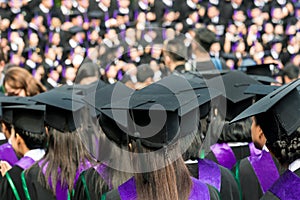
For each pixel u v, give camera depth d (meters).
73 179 9.58
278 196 7.96
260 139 8.73
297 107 8.40
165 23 28.81
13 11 27.36
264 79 13.79
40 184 9.73
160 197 7.52
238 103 11.41
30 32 27.20
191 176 8.56
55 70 26.69
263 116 8.42
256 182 9.91
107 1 28.42
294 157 8.08
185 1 28.94
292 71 20.94
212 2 28.91
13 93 13.41
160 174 7.56
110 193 7.90
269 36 28.62
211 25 28.36
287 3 28.83
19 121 10.37
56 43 27.06
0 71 18.34
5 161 11.78
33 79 13.55
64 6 28.00
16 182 9.99
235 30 28.75
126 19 28.52
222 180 9.27
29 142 10.42
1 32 27.11
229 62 27.00
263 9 28.84
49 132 9.81
